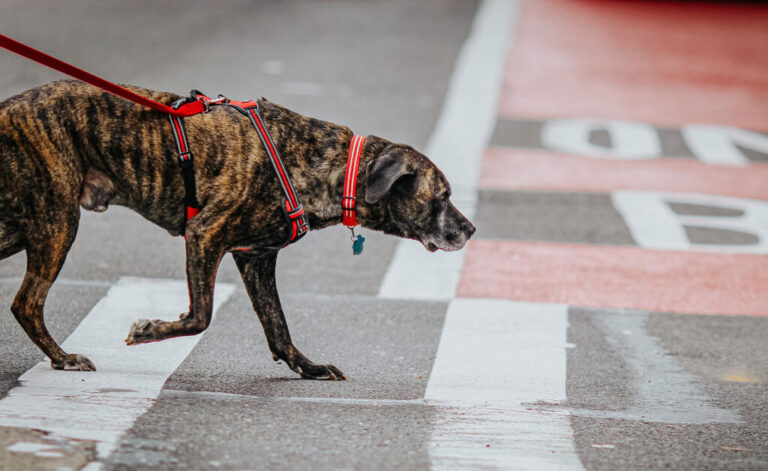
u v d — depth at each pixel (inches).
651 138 847.7
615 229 615.2
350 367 390.9
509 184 698.8
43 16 1193.4
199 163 339.0
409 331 437.4
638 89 1020.5
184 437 300.5
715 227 625.9
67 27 1132.5
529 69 1073.5
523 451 305.9
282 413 330.6
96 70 910.4
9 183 330.3
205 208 341.4
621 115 916.6
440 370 390.9
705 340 442.9
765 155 814.5
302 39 1152.8
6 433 291.4
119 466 274.7
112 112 336.5
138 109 338.0
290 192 344.2
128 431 301.6
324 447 300.2
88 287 469.4
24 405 320.8
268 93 884.6
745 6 1616.6
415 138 789.2
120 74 903.1
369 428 320.2
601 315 469.7
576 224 621.6
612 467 295.6
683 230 617.3
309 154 348.5
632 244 587.5
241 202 340.8
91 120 334.3
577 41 1235.9
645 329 454.0
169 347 399.2
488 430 324.8
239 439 302.4
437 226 356.5
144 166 339.0
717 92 1028.5
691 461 304.0
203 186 339.9
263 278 366.3
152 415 319.0
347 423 324.2
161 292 468.1
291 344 371.9
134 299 455.2
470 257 553.3
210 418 320.2
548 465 294.8
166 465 277.7
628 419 344.2
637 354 421.4
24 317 348.2
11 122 327.3
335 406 342.3
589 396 369.1
